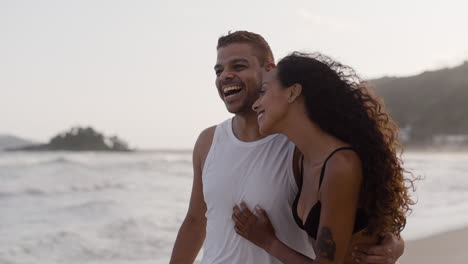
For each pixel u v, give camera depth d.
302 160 2.05
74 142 109.69
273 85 1.91
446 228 7.02
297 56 1.94
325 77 1.88
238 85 2.27
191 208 2.52
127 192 15.37
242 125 2.27
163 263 6.20
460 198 11.91
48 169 23.59
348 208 1.78
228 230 2.21
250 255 2.15
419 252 5.34
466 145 108.31
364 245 1.91
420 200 11.52
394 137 2.03
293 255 2.00
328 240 1.77
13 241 7.61
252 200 2.15
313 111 1.87
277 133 2.09
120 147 107.94
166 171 24.73
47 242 7.53
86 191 15.80
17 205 12.44
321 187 1.81
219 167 2.24
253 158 2.19
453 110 125.94
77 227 8.81
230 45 2.32
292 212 2.04
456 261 4.98
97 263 6.38
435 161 41.34
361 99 1.94
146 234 8.03
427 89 136.00
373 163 1.84
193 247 2.53
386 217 1.88
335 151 1.81
